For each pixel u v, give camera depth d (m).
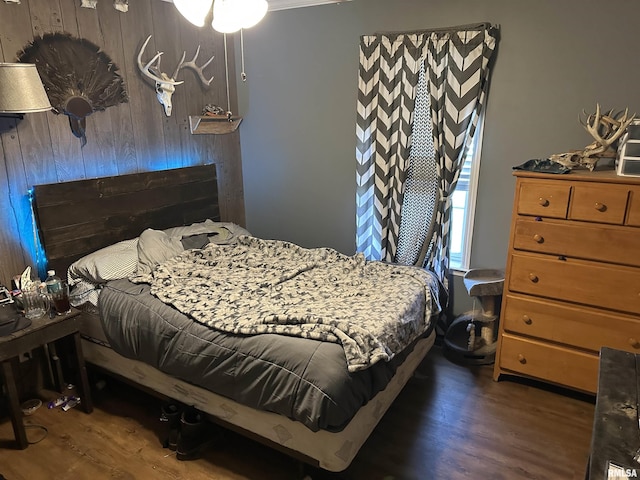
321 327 2.05
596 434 1.19
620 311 2.42
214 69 3.69
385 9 3.13
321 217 3.83
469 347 3.13
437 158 3.10
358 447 2.09
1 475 2.17
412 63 3.04
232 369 2.08
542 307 2.63
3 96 2.24
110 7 2.91
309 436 1.97
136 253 2.91
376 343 2.02
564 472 2.16
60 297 2.43
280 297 2.50
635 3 2.47
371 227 3.54
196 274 2.79
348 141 3.52
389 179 3.35
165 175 3.36
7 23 2.45
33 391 2.81
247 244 3.35
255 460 2.27
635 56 2.53
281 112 3.77
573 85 2.71
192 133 3.59
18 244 2.66
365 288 2.63
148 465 2.23
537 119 2.85
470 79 2.89
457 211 3.30
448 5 2.93
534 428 2.46
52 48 2.65
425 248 3.27
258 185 4.09
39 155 2.68
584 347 2.56
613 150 2.51
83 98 2.82
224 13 1.68
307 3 3.39
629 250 2.32
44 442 2.39
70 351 2.85
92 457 2.29
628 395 1.35
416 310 2.48
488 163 3.06
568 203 2.42
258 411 2.10
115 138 3.06
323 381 1.85
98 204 2.96
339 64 3.40
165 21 3.26
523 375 2.81
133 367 2.56
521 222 2.58
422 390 2.81
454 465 2.21
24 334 2.22
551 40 2.71
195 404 2.34
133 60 3.10
